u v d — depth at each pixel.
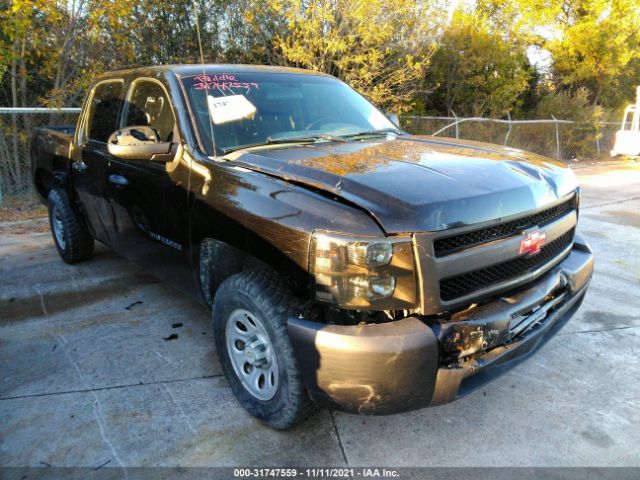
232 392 3.09
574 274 2.98
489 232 2.41
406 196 2.24
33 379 3.21
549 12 15.93
